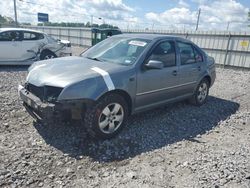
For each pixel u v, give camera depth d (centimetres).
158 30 1967
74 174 296
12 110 474
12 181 273
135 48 442
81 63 411
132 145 375
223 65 1518
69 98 332
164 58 463
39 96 361
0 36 927
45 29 3391
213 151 372
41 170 297
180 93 520
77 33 2734
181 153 362
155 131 432
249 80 1047
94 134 370
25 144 353
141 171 310
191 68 530
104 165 320
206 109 578
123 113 396
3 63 949
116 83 371
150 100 445
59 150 344
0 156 317
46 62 430
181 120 495
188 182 289
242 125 501
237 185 285
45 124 419
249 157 355
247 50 1388
